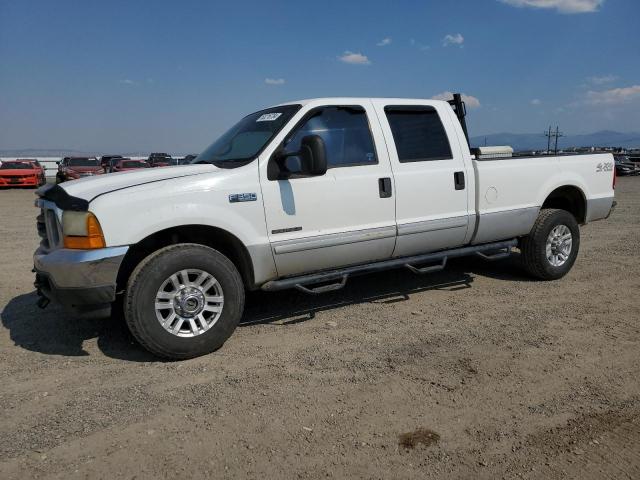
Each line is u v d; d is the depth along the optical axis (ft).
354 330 14.97
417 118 17.20
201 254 12.97
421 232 16.75
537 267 19.74
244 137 15.62
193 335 12.97
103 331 15.19
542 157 19.70
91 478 8.32
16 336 14.87
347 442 9.25
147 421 10.05
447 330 14.85
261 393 11.13
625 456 8.81
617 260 23.86
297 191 14.48
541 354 13.03
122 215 12.27
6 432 9.70
